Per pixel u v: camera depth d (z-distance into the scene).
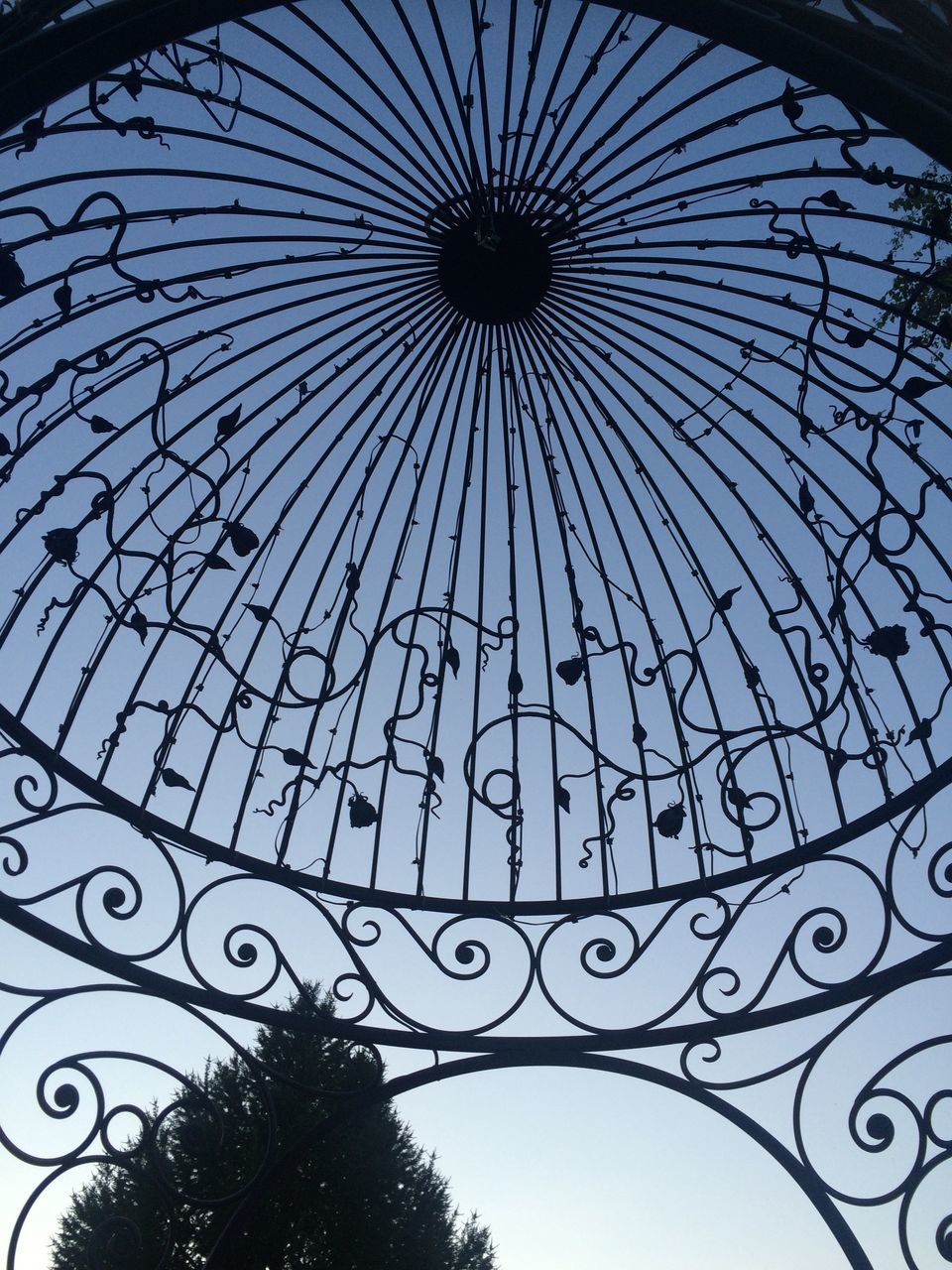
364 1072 9.81
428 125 3.94
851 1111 4.02
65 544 4.35
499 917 4.82
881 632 4.50
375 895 4.84
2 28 2.55
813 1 2.69
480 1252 11.34
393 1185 10.73
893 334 3.90
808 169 3.64
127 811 4.59
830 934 4.39
